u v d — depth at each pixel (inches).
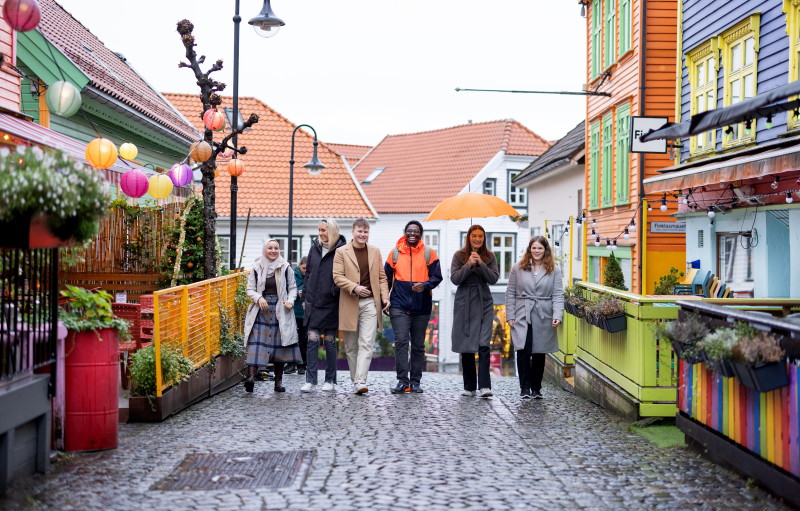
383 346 1681.8
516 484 276.2
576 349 548.1
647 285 858.8
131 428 375.2
